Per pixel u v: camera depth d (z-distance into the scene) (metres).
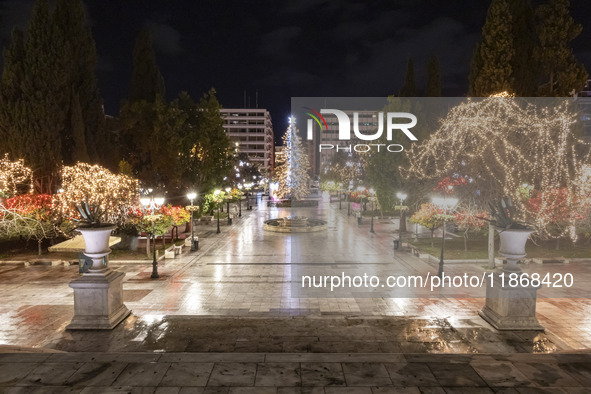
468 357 6.17
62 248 19.34
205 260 21.33
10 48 25.48
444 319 9.70
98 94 29.48
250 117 141.75
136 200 24.98
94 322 8.88
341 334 8.59
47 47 25.94
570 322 10.80
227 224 38.09
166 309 12.93
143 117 35.53
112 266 19.75
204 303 13.57
